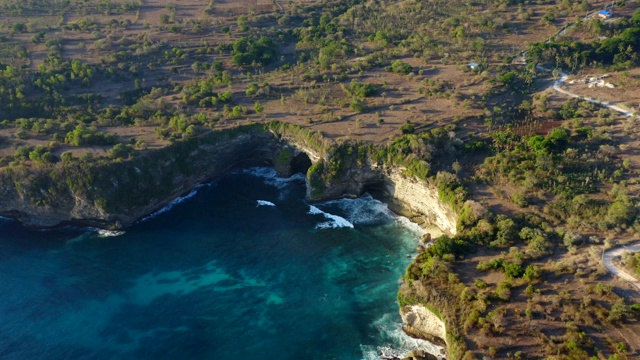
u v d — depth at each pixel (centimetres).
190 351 8875
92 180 11500
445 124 12950
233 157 13650
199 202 12706
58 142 12512
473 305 8188
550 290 8269
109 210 11569
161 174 12369
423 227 11525
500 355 7381
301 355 8738
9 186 11600
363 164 12181
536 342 7475
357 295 9912
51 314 9631
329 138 12562
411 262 10400
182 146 12738
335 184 12319
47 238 11644
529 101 14000
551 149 11588
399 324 9206
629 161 11188
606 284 8225
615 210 9562
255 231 11700
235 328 9294
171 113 14038
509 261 8950
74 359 8744
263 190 13112
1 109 13712
